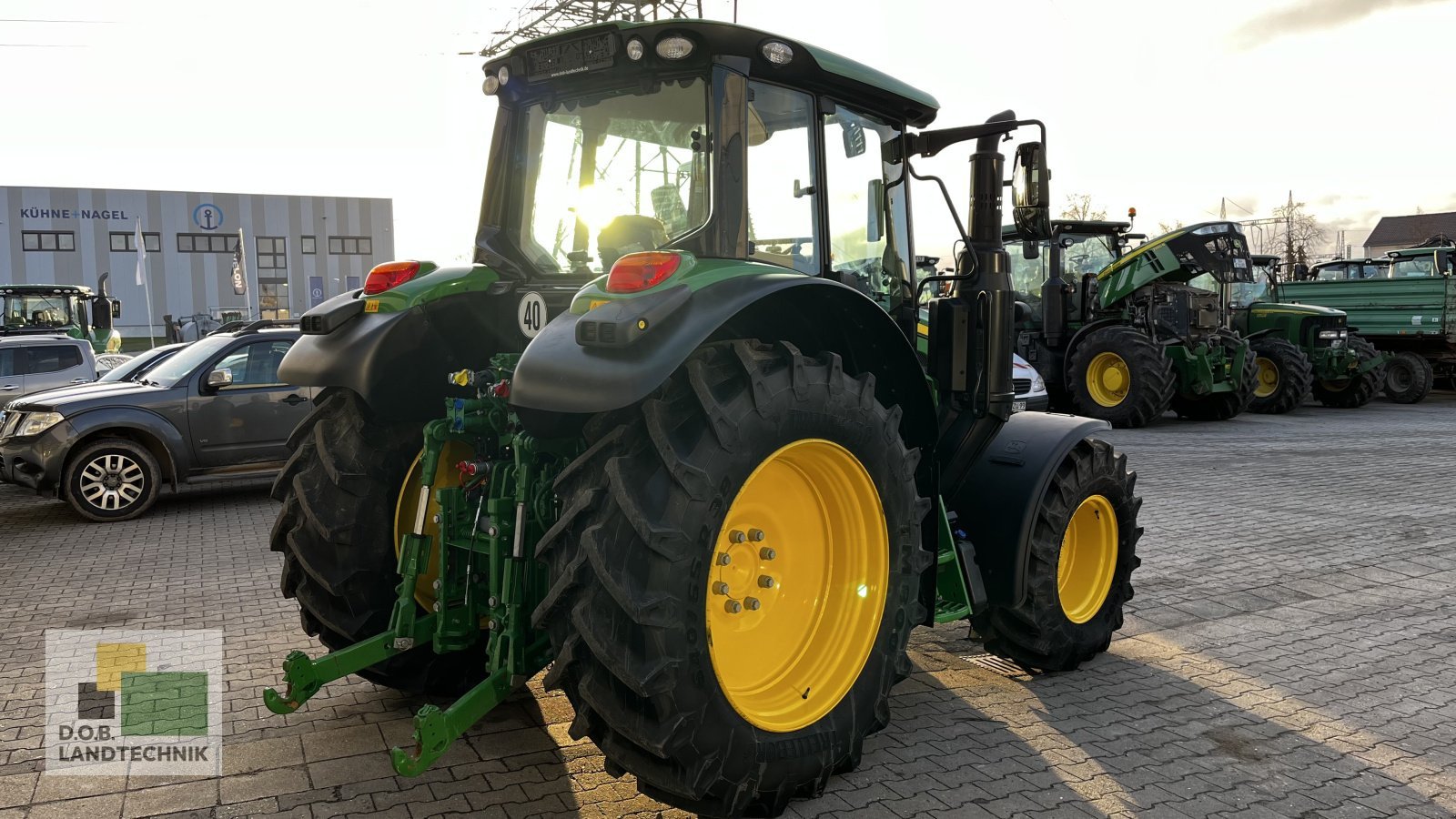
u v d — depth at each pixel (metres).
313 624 3.56
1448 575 5.68
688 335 2.46
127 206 43.78
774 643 2.94
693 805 2.62
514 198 3.52
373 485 3.45
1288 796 3.03
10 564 6.20
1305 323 15.87
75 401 7.77
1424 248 19.09
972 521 3.86
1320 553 6.20
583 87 3.29
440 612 3.19
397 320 3.37
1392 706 3.76
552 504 2.88
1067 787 3.08
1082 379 13.63
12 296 17.33
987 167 3.79
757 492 2.85
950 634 4.68
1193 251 13.68
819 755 2.81
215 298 45.75
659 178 3.11
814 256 3.35
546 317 3.24
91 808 2.90
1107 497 4.21
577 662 2.48
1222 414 14.35
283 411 8.57
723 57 2.97
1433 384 20.94
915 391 3.35
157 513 8.13
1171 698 3.84
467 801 2.95
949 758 3.29
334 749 3.31
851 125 3.53
